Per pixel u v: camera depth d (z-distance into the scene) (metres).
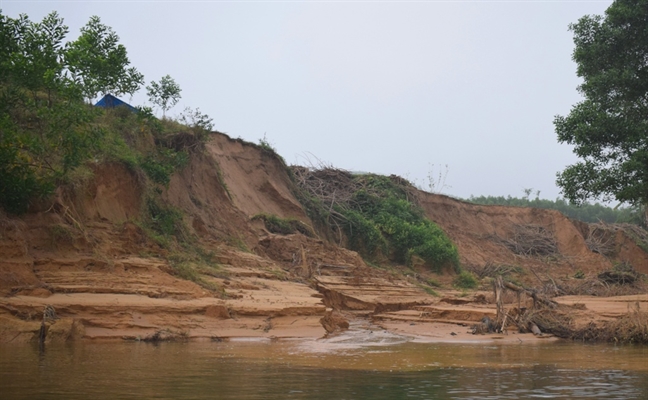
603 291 33.78
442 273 39.47
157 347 14.10
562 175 22.47
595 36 22.94
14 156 17.28
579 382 10.34
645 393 9.34
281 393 8.99
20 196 17.33
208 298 18.08
